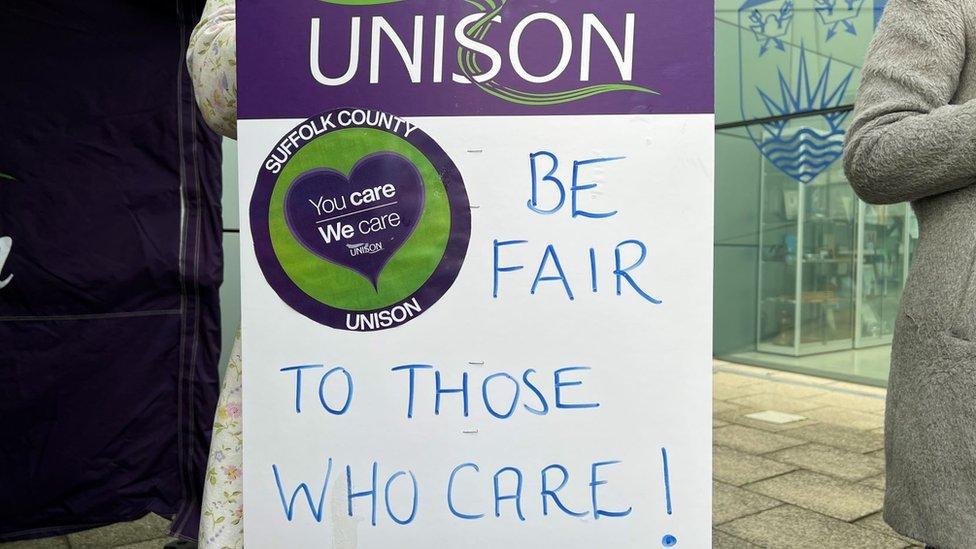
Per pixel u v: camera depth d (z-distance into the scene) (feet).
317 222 4.34
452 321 4.28
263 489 4.37
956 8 4.07
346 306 4.33
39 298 7.17
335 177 4.33
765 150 20.56
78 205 7.28
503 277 4.26
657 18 4.17
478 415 4.28
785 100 18.97
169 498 7.66
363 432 4.33
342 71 4.31
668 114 4.17
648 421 4.20
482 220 4.26
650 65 4.17
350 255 4.32
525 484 4.27
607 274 4.21
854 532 9.90
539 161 4.23
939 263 3.99
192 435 7.68
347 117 4.31
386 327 4.32
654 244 4.18
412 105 4.28
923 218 4.20
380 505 4.33
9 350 7.11
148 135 7.52
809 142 19.36
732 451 13.65
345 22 4.30
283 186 4.35
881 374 19.85
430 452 4.30
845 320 20.65
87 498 7.42
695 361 4.17
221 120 4.99
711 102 4.15
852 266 20.48
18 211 7.09
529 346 4.25
